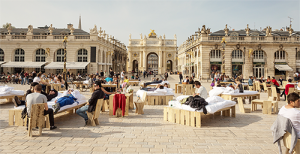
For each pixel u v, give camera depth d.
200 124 6.91
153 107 10.84
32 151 4.72
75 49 35.00
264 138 5.82
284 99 14.48
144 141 5.48
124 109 8.43
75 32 38.00
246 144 5.33
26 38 35.50
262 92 19.11
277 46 35.59
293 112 4.16
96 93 6.94
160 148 4.99
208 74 35.16
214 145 5.24
